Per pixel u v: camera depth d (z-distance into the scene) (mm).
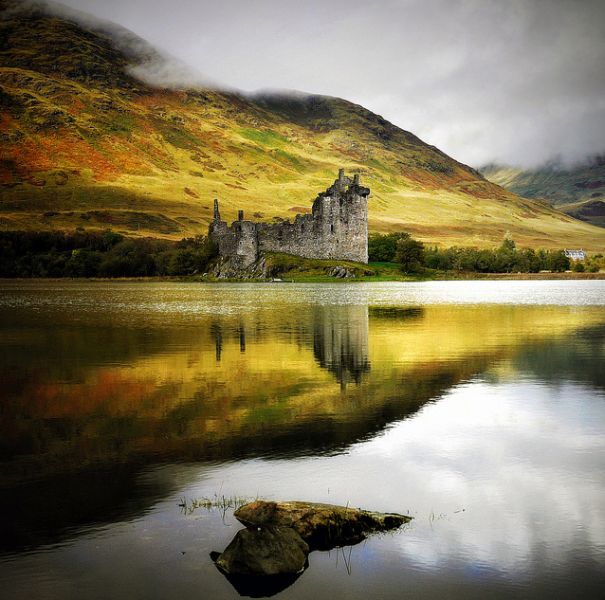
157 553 11039
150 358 30844
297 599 9828
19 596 9805
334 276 137750
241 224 148875
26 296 90250
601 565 10609
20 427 18391
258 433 17672
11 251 190250
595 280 155500
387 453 15914
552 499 13125
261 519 11828
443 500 13094
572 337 38594
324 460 15414
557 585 10086
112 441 16984
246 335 39938
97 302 75875
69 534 11672
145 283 141500
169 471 14703
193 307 66125
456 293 94188
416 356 31109
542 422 18672
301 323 47781
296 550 10828
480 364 28719
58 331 43000
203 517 12297
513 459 15445
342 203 149875
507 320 49812
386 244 163625
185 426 18406
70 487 13766
